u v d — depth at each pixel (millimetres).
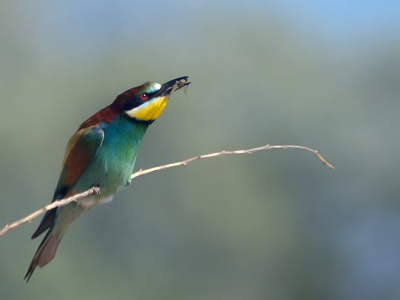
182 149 15836
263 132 16719
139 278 15047
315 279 16562
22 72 16312
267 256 15617
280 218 16172
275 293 15812
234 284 15375
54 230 7043
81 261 14750
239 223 15367
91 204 7043
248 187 15820
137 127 7020
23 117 15664
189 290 15117
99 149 6871
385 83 17859
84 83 16953
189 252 15305
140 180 15695
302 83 17500
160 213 15516
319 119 17172
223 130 16453
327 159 16953
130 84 16984
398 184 16906
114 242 15234
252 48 17484
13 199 14953
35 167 15359
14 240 14547
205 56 17312
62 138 16094
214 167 15844
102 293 14617
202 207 15375
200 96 16703
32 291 14000
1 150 14969
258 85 17094
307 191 16750
